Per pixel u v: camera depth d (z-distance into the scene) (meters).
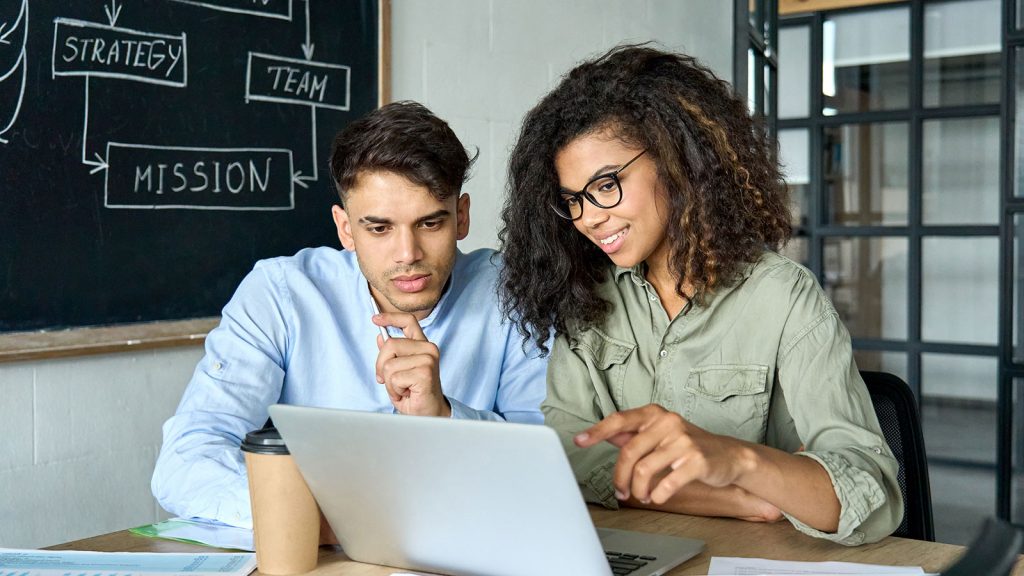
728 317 1.28
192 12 2.02
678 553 0.98
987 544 0.60
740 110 1.31
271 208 2.19
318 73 2.27
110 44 1.88
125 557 1.02
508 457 0.81
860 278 4.25
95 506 1.92
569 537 0.83
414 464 0.87
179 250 2.01
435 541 0.92
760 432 1.27
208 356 1.56
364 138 1.37
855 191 4.26
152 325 1.97
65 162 1.82
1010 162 3.47
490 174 2.71
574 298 1.35
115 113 1.90
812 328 1.22
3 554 1.03
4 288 1.74
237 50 2.10
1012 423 3.55
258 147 2.15
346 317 1.65
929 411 4.11
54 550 1.05
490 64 2.71
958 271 4.06
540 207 1.33
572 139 1.23
